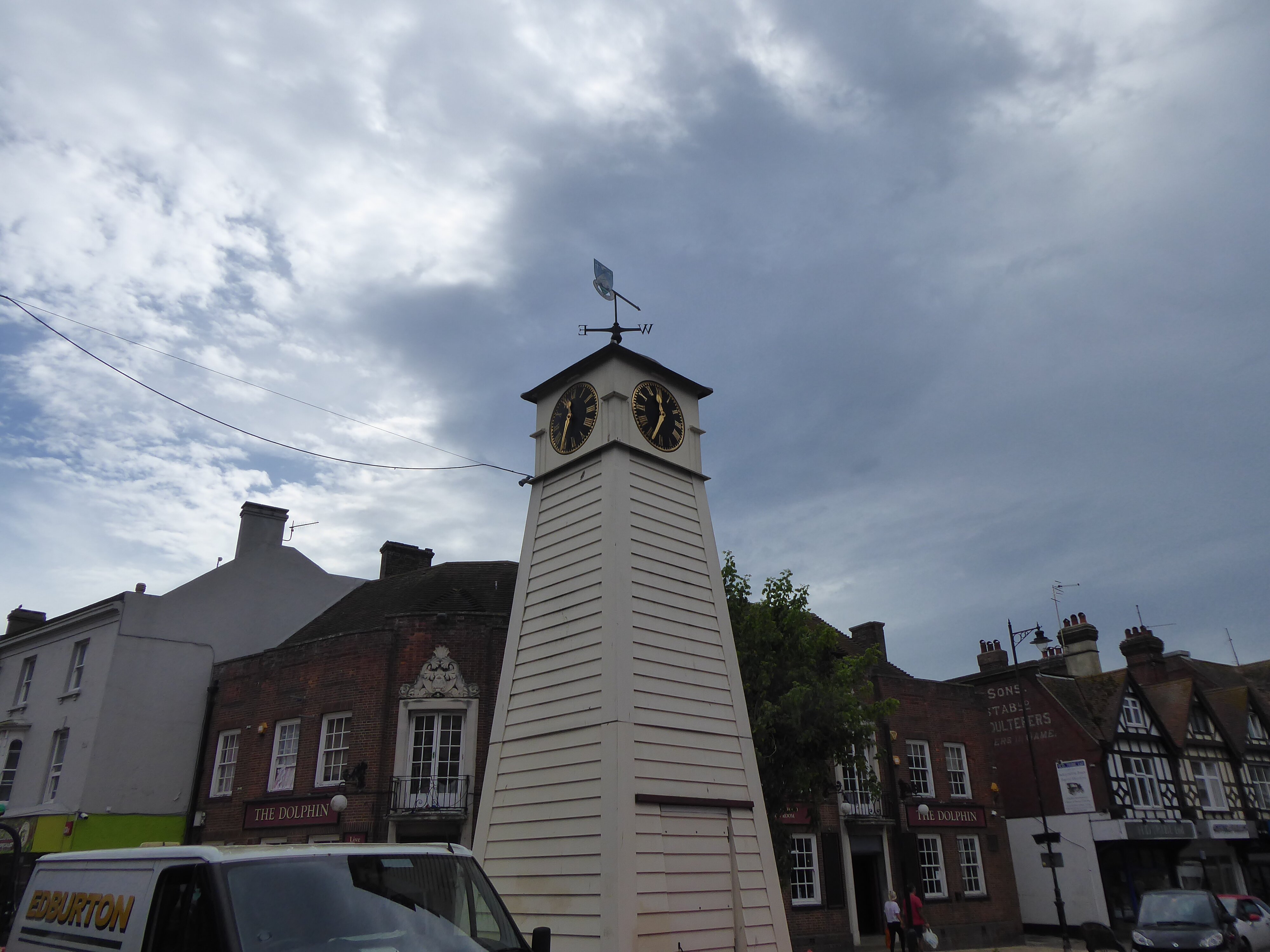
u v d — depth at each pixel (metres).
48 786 23.52
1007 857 27.00
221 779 22.88
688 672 12.38
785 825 16.69
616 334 14.17
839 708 15.20
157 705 23.48
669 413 14.16
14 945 7.12
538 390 14.87
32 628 27.77
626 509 12.62
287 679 22.06
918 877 24.25
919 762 26.20
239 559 26.16
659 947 10.24
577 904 10.55
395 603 23.77
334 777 20.03
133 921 5.52
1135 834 27.38
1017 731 31.17
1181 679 39.25
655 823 10.88
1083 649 33.12
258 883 5.05
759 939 11.44
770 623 16.14
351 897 5.23
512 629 13.52
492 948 5.48
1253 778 33.59
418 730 19.77
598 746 11.16
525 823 11.80
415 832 18.78
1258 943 18.81
